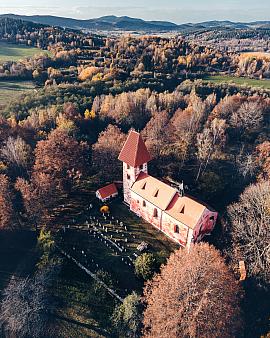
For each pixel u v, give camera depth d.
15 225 73.62
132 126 115.00
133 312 52.69
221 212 77.44
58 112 107.12
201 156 90.69
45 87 125.56
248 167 82.75
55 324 55.22
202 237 68.88
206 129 97.31
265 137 99.56
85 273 62.78
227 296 50.62
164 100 123.94
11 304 56.72
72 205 80.94
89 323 54.94
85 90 126.75
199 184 84.25
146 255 61.09
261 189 69.62
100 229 72.62
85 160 91.88
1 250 70.19
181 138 102.50
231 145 101.38
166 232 70.31
